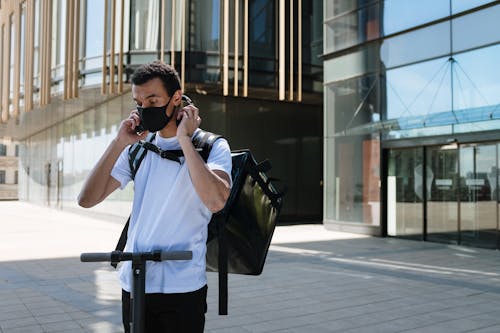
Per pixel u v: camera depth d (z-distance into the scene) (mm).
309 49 17281
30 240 12695
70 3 17641
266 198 2373
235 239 2340
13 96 24188
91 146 21188
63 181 25703
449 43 11617
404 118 12641
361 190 13844
